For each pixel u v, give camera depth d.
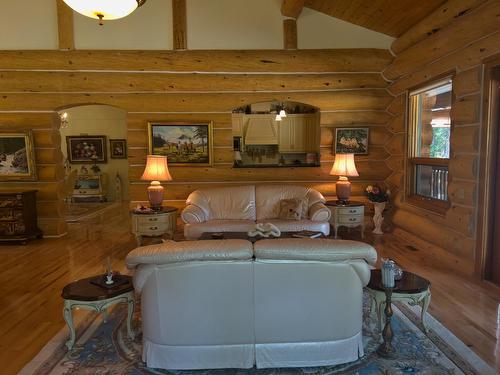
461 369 2.15
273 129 8.16
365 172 5.73
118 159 10.66
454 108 3.87
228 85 5.45
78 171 10.48
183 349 2.17
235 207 4.90
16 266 4.29
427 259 4.32
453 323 2.72
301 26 5.39
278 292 2.12
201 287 2.10
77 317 2.94
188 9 5.32
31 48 5.28
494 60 3.31
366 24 5.25
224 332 2.15
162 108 5.49
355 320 2.23
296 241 2.14
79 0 2.63
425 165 4.84
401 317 2.82
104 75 5.36
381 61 5.41
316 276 2.12
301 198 4.84
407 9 4.38
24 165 5.53
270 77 5.46
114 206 9.45
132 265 2.12
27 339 2.60
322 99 5.56
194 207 4.66
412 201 5.04
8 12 5.24
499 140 3.41
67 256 4.69
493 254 3.52
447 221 4.06
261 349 2.18
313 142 8.15
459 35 3.68
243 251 2.06
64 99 5.43
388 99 5.61
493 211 3.49
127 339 2.57
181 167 5.58
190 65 5.33
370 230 5.79
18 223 5.29
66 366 2.25
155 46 5.32
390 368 2.18
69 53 5.26
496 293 3.27
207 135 5.54
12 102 5.42
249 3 5.33
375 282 2.45
